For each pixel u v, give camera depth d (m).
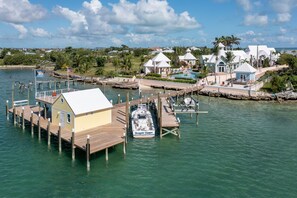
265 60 125.44
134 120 44.00
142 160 33.34
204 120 51.38
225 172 30.30
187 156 34.59
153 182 28.22
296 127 46.78
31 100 69.75
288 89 72.50
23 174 29.62
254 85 78.38
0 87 91.62
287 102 66.94
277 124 48.62
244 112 57.62
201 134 43.22
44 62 182.38
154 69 109.38
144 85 91.31
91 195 25.84
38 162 32.50
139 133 40.47
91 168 31.08
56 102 40.22
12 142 38.91
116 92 83.56
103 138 34.47
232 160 33.41
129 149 36.66
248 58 119.31
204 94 76.19
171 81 91.88
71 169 30.80
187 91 68.38
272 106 63.28
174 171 30.58
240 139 40.91
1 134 42.22
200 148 37.28
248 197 25.44
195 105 55.38
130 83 91.88
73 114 36.94
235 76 96.62
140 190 26.72
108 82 98.25
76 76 116.06
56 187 27.17
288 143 39.16
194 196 25.69
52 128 38.84
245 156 34.59
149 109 56.50
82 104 38.62
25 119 44.38
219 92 74.06
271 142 39.59
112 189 26.88
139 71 116.56
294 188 26.97
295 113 56.69
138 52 199.12
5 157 33.88
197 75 99.81
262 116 54.31
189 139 40.88
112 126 40.22
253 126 47.50
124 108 51.31
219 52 111.38
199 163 32.56
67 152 35.41
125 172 30.28
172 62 138.25
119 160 33.25
